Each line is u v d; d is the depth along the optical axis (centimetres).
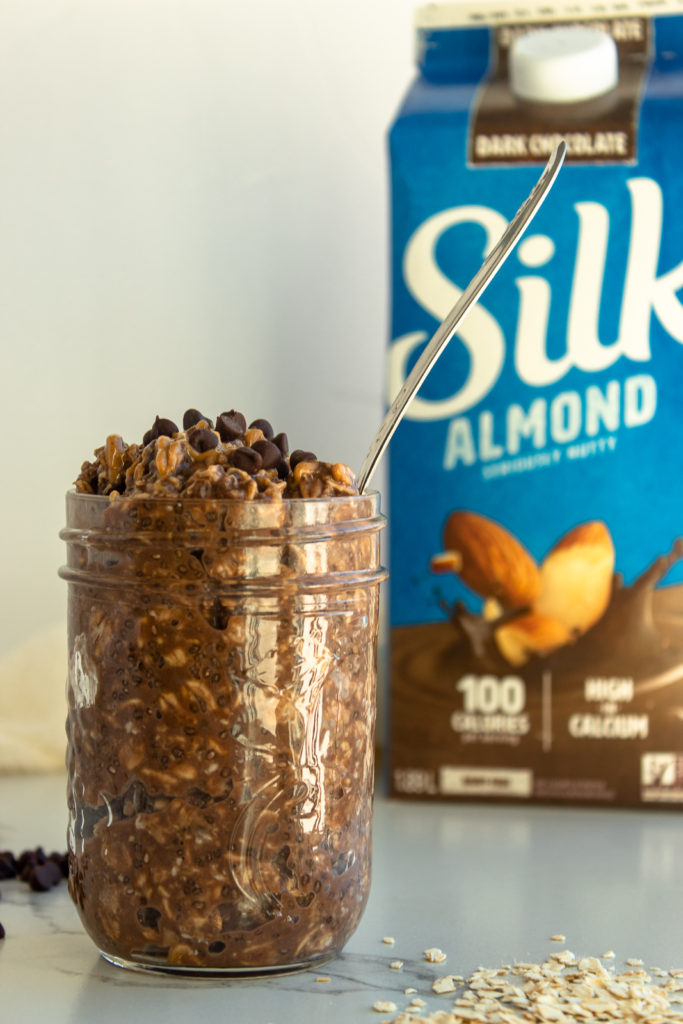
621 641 70
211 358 80
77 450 80
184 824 51
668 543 70
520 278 70
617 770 71
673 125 69
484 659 71
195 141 79
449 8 73
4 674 77
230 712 51
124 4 79
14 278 80
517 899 60
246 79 79
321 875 52
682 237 69
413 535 72
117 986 53
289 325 80
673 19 71
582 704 71
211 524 50
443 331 55
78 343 80
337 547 52
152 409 80
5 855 63
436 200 70
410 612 72
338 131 79
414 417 71
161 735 51
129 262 80
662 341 69
